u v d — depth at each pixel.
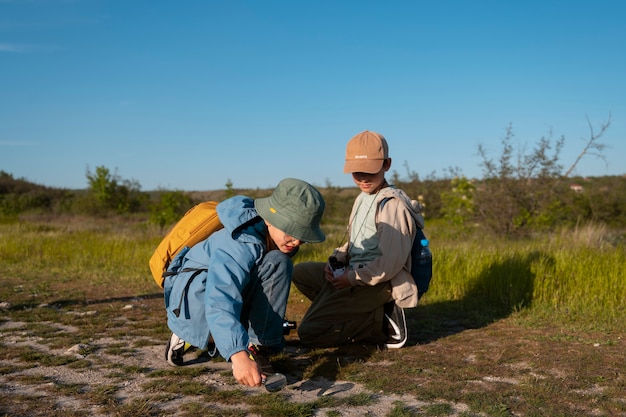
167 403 3.13
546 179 13.76
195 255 3.43
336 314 4.27
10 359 4.00
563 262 6.45
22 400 3.15
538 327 5.02
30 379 3.52
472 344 4.44
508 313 5.62
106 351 4.20
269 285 3.36
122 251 10.67
